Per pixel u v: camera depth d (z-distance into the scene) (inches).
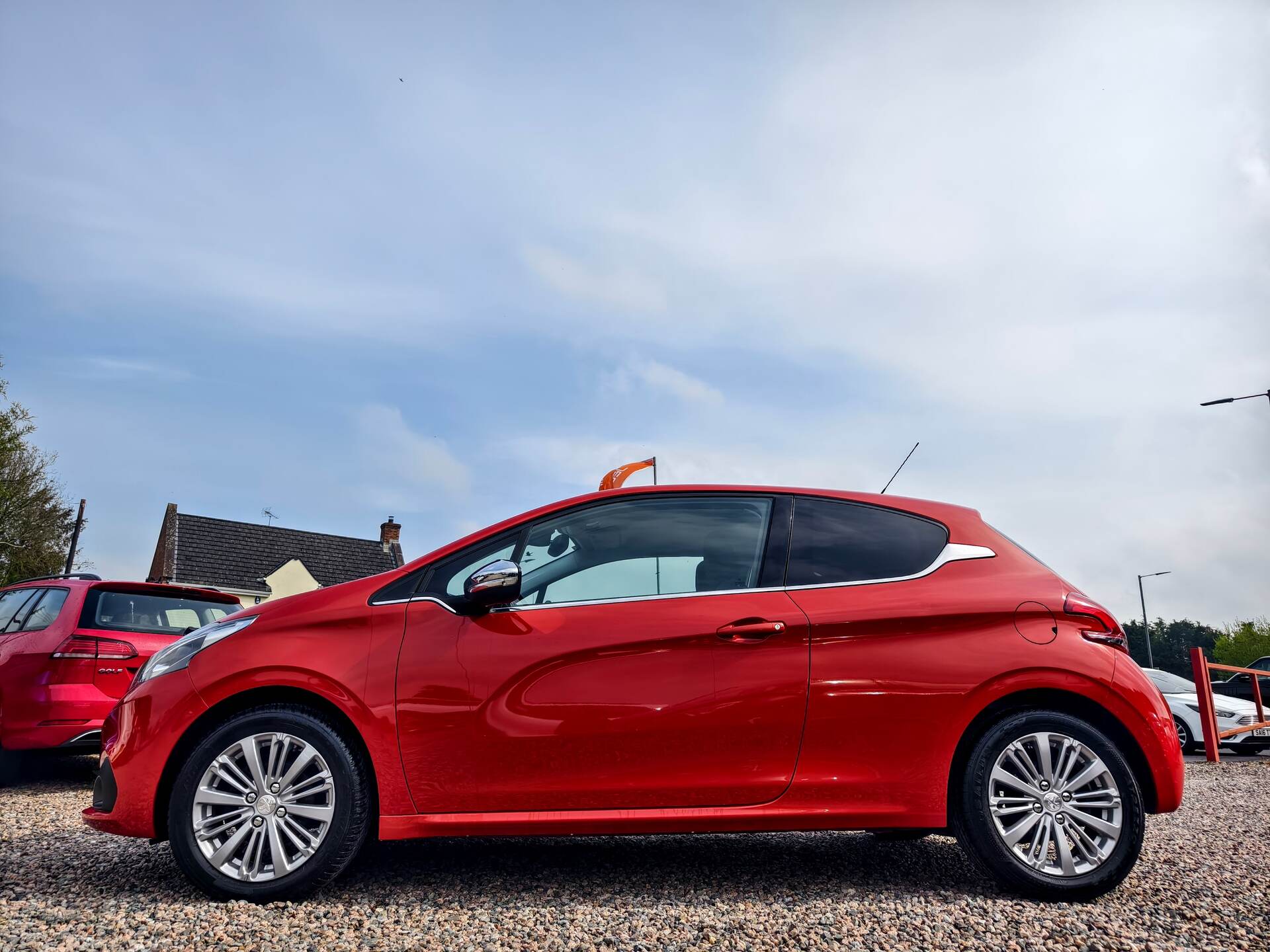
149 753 127.6
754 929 112.7
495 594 129.4
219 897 123.2
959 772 129.4
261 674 128.4
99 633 240.7
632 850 159.6
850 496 146.6
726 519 142.4
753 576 136.6
